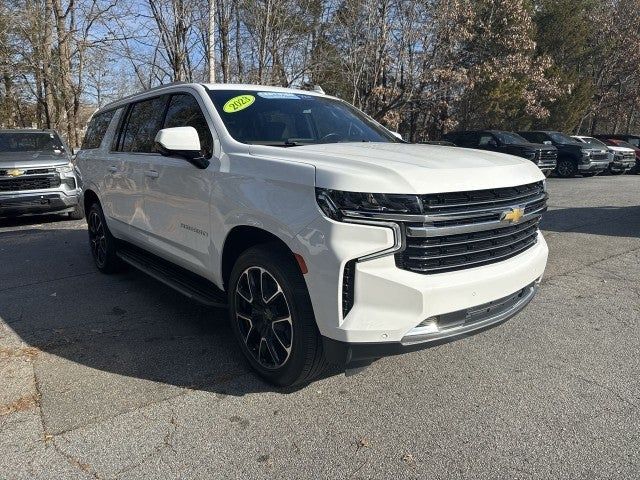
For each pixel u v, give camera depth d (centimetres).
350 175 271
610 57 3409
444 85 2016
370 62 1861
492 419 301
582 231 832
